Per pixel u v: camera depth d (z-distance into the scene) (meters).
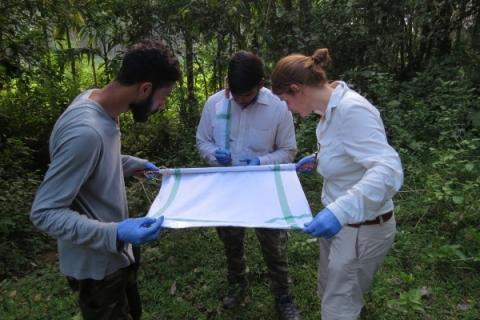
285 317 2.73
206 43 5.75
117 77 1.66
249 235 3.72
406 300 2.57
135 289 2.17
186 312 2.92
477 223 3.61
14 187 4.38
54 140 1.60
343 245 2.00
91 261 1.76
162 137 5.82
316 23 6.01
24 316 2.98
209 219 1.78
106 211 1.75
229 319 2.84
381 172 1.70
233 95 2.30
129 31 5.64
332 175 1.95
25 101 5.52
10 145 4.99
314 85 1.91
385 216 1.95
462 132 5.07
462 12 6.33
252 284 3.16
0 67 4.29
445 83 5.34
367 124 1.78
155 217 1.76
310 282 3.12
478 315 2.71
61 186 1.57
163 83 1.69
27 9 4.85
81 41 6.14
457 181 3.99
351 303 2.07
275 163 2.45
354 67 6.36
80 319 2.87
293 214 1.82
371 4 6.14
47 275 3.44
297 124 5.29
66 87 5.83
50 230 1.58
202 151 2.62
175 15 5.45
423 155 4.82
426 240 3.53
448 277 3.10
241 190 2.04
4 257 3.66
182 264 3.45
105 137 1.65
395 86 6.02
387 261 3.25
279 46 5.84
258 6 5.77
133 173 2.21
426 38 6.39
